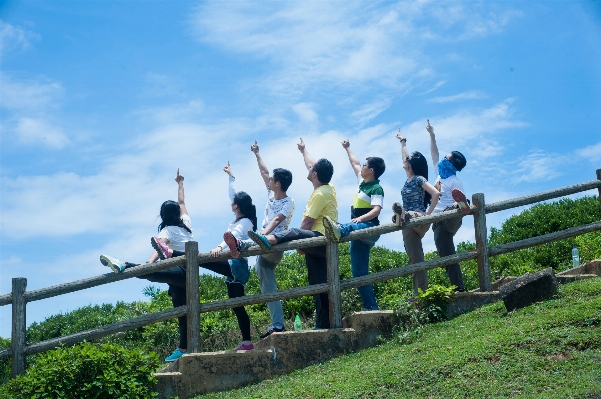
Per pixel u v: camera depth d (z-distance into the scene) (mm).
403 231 10398
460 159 10711
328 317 9633
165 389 8727
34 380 8156
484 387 7172
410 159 10484
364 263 9906
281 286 13562
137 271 9320
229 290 9656
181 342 9758
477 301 9773
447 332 8828
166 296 14344
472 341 8125
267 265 9789
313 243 9492
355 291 11969
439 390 7297
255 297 9320
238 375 8914
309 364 9086
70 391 8109
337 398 7492
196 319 9258
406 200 10445
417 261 10289
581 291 9055
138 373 8430
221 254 9406
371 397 7426
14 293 9258
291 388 8062
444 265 10039
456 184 10555
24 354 9188
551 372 7234
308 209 9781
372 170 10047
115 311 14766
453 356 7805
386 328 9453
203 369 8859
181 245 9867
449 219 10258
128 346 12766
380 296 13203
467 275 13617
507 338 7918
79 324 13984
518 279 9266
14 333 9203
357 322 9367
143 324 9297
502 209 10414
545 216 15555
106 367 8250
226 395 8531
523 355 7574
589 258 13422
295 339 9133
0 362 12203
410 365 7836
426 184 10211
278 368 9023
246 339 9469
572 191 10828
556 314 8281
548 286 9102
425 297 9641
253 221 9898
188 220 10172
